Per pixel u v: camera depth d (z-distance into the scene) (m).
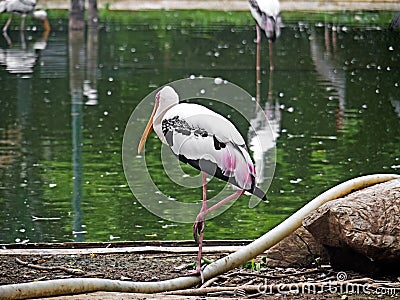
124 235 9.98
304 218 7.81
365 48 27.28
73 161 13.42
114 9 39.16
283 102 18.42
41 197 11.49
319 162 13.34
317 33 30.66
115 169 12.96
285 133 15.40
